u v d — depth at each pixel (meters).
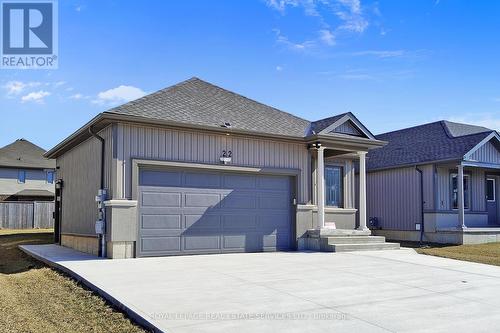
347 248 14.39
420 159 20.31
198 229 13.15
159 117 12.69
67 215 16.62
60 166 18.45
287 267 10.65
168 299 7.13
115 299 7.08
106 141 12.58
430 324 6.09
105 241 12.16
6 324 6.43
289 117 16.45
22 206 28.27
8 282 9.46
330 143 15.23
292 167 15.05
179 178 12.95
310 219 15.26
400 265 11.34
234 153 13.88
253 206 14.25
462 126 22.98
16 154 38.66
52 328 6.27
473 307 7.08
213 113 14.37
